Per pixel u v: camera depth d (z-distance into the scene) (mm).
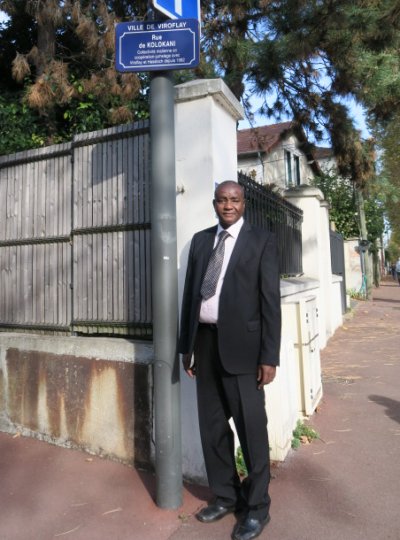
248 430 2750
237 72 8484
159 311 3037
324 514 2947
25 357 4117
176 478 3053
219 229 2975
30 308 4344
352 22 7312
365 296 18531
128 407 3594
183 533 2799
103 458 3701
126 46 3027
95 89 6527
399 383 5902
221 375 2820
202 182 3438
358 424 4492
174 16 3025
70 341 3879
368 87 8266
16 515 3035
